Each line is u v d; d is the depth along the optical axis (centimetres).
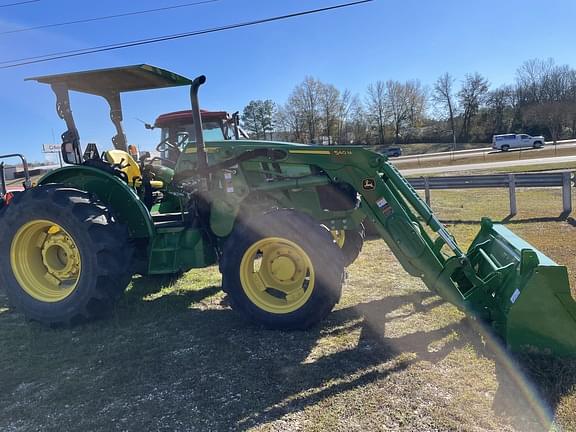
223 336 386
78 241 410
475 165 2600
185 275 582
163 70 456
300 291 398
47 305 423
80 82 494
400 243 377
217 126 861
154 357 353
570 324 301
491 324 338
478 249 404
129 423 271
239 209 429
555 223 755
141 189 541
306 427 256
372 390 289
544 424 247
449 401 272
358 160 391
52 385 319
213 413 275
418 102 7019
